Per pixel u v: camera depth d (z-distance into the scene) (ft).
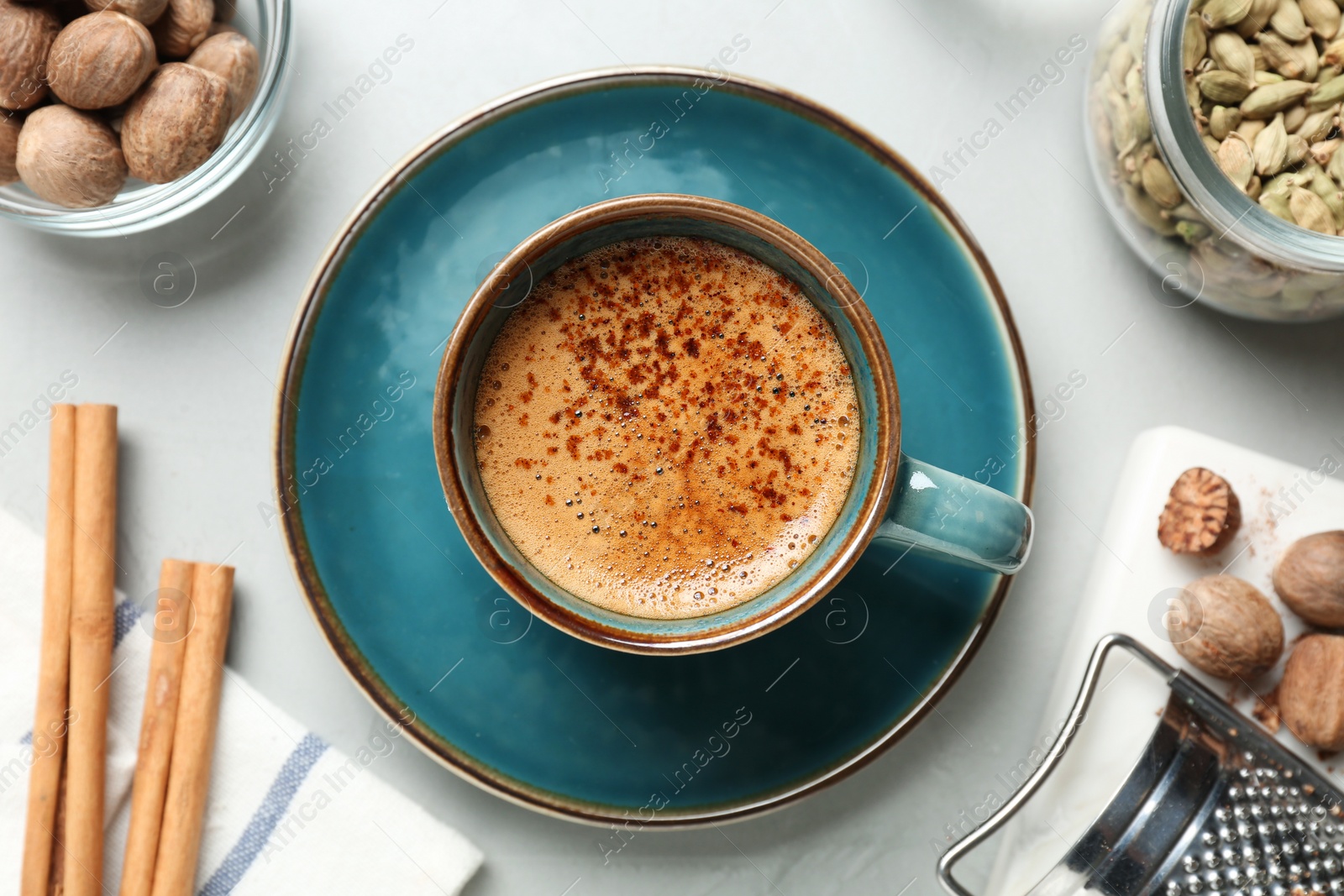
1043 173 1.39
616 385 1.25
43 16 1.27
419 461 1.27
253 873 1.33
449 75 1.36
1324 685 1.32
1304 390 1.39
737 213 1.17
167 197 1.31
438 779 1.36
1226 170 1.31
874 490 1.17
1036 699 1.38
